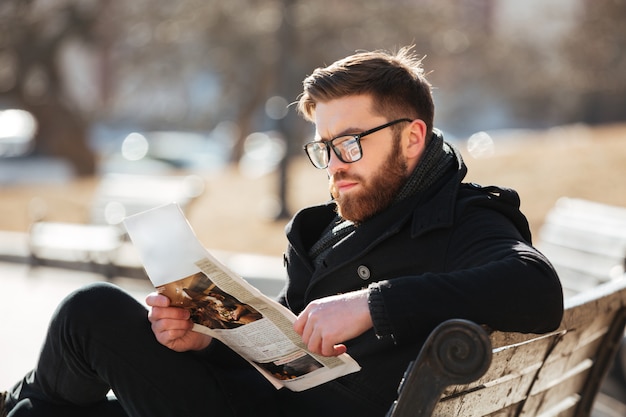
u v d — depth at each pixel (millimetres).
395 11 29734
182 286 2791
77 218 17484
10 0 29875
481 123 47719
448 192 2949
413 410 2240
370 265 3000
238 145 33469
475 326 2201
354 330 2537
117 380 2850
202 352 3082
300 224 3332
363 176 3014
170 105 40969
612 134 21141
